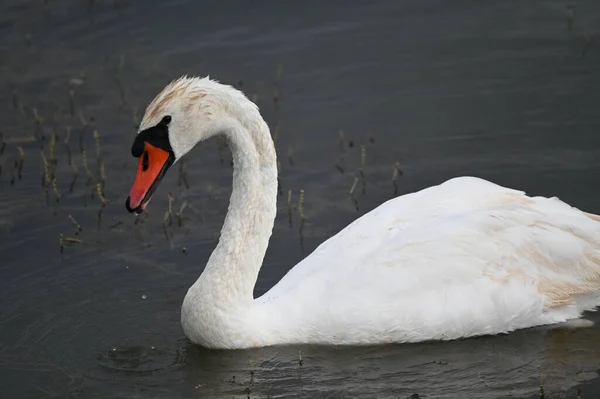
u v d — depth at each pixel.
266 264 14.84
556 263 13.04
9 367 12.57
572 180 16.30
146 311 13.79
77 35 20.86
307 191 16.58
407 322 12.52
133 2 21.69
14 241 15.41
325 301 12.67
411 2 21.61
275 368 12.38
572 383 11.91
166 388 12.09
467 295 12.58
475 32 20.38
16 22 21.30
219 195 16.62
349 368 12.33
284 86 19.22
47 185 16.81
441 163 17.06
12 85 19.45
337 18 21.22
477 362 12.39
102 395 11.96
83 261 14.97
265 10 21.56
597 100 18.17
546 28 20.28
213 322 12.62
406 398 11.70
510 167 16.78
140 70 19.72
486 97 18.58
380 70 19.55
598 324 13.10
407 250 12.73
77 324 13.48
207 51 20.23
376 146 17.61
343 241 13.20
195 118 12.24
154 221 15.98
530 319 12.87
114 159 17.50
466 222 12.91
